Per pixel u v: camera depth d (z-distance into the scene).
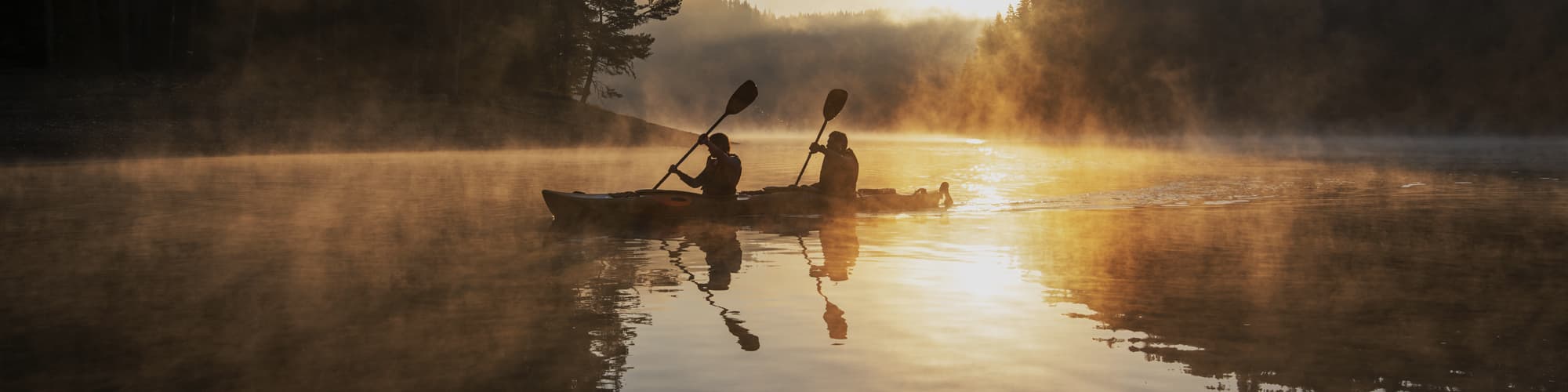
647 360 4.00
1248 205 11.77
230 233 8.49
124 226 9.04
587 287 5.78
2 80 33.31
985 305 5.17
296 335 4.48
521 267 6.60
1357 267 6.49
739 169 10.20
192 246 7.62
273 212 10.30
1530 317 4.81
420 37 45.16
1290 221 9.70
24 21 38.03
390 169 19.48
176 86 34.72
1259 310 4.99
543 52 52.62
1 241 7.93
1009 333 4.47
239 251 7.34
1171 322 4.71
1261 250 7.45
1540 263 6.67
